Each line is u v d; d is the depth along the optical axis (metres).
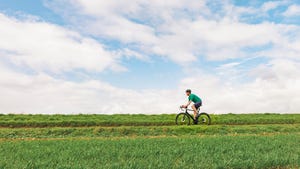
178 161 10.04
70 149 12.02
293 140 15.28
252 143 13.82
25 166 8.79
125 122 23.25
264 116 28.61
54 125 22.23
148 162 9.57
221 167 9.26
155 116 28.08
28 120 23.20
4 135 18.27
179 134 20.25
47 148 12.12
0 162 9.30
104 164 9.41
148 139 15.34
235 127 22.03
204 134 20.48
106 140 15.10
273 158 10.12
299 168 9.69
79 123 22.56
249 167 9.52
